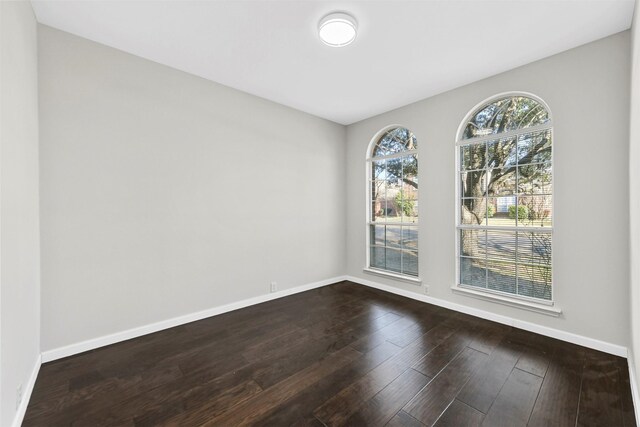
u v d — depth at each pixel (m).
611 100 2.28
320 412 1.67
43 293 2.17
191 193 2.98
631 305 2.07
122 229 2.55
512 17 2.08
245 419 1.62
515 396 1.80
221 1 1.93
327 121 4.39
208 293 3.12
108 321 2.48
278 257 3.78
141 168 2.66
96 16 2.09
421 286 3.65
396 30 2.24
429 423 1.58
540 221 2.72
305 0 1.92
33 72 1.99
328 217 4.42
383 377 2.01
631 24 2.11
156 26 2.21
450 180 3.34
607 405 1.71
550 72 2.59
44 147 2.17
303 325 2.91
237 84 3.21
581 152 2.43
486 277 3.12
